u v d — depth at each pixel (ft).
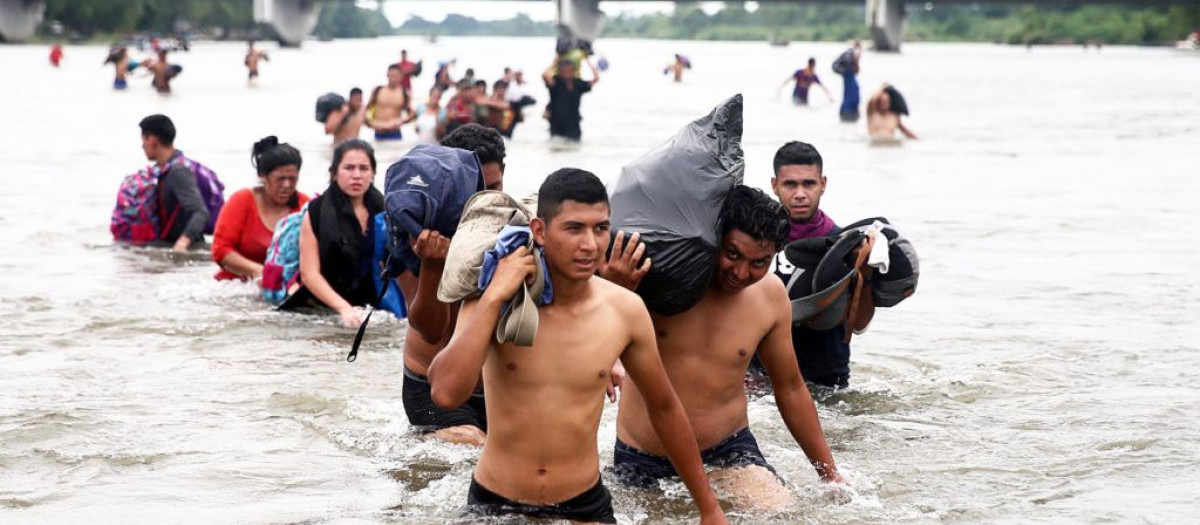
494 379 14.26
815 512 15.83
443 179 16.70
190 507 16.01
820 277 20.54
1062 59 265.13
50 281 31.04
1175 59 266.57
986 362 23.88
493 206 14.83
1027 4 328.90
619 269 15.26
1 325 26.21
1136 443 18.85
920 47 431.43
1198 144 73.41
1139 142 74.64
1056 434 19.38
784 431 19.53
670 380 16.56
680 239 15.37
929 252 36.45
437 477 17.21
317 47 378.32
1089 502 16.30
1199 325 26.99
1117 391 21.85
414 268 17.61
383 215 26.76
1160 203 47.47
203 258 34.73
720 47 440.45
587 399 14.16
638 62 245.65
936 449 18.66
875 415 20.49
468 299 14.30
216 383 22.08
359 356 24.27
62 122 81.71
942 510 15.99
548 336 13.99
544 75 69.92
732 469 16.47
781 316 16.56
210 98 111.45
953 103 111.96
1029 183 53.88
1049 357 24.22
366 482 17.03
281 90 125.70
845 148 69.62
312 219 27.66
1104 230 40.73
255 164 30.60
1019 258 35.40
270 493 16.57
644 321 14.30
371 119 68.90
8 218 41.24
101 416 19.86
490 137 18.37
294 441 18.88
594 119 88.84
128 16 395.14
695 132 15.78
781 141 72.90
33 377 22.21
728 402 16.67
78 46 317.42
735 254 15.60
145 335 25.75
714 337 16.42
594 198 13.38
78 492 16.52
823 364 21.72
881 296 21.12
